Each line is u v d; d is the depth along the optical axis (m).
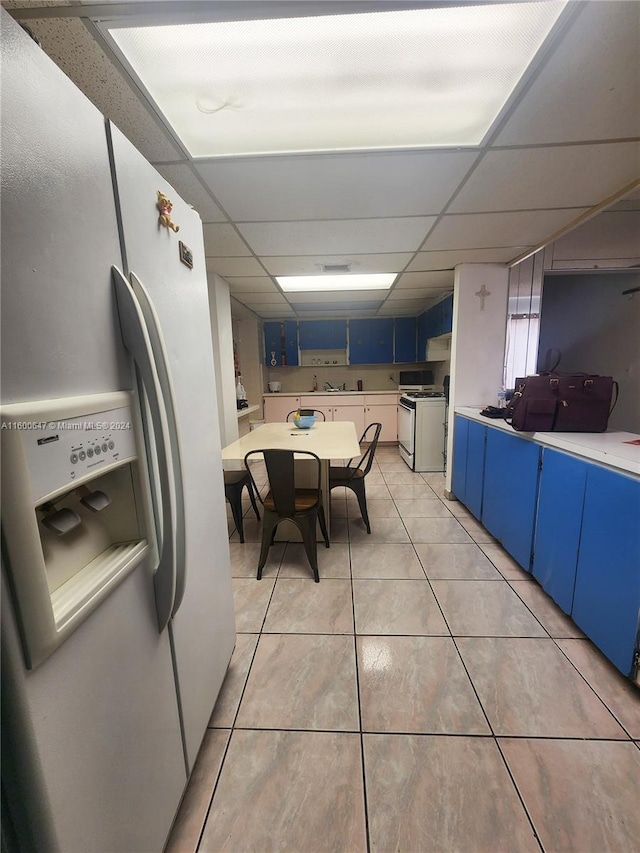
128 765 0.68
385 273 3.08
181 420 0.94
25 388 0.46
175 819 0.92
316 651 1.47
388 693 1.28
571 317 3.27
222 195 1.67
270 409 5.29
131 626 0.70
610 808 0.94
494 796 0.97
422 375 5.32
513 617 1.66
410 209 1.85
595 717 1.18
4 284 0.43
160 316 0.84
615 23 0.86
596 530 1.40
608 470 1.33
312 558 1.98
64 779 0.52
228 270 2.87
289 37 0.90
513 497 2.06
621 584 1.27
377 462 4.52
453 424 3.13
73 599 0.54
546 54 0.95
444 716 1.19
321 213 1.88
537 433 1.83
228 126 1.22
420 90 1.07
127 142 0.71
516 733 1.13
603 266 2.82
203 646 1.07
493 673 1.35
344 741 1.12
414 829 0.90
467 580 1.96
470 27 0.88
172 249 0.92
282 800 0.97
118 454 0.65
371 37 0.90
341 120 1.20
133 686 0.70
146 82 1.03
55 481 0.50
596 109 1.15
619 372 3.07
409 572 2.05
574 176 1.55
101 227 0.63
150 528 0.76
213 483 1.18
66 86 0.54
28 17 0.82
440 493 3.40
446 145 1.33
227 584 1.32
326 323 5.29
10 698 0.44
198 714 1.02
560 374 1.99
